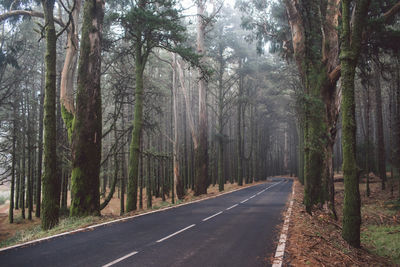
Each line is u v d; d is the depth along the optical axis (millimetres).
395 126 24375
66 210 21734
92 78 13109
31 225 21578
